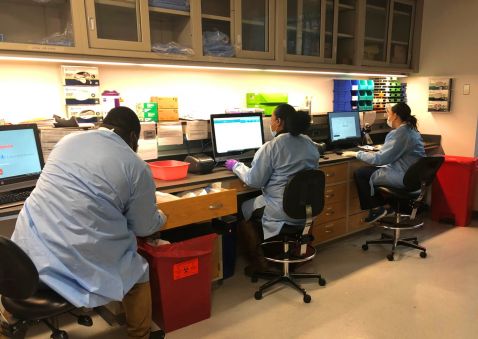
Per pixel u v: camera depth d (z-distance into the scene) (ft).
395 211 10.63
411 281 8.93
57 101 8.38
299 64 11.00
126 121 6.02
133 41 8.07
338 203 10.91
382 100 14.47
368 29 13.09
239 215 9.60
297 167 8.36
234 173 8.84
